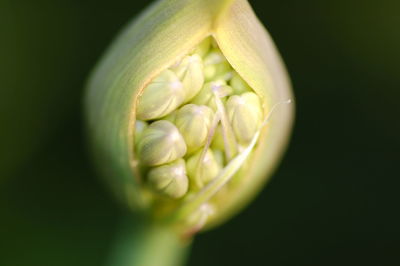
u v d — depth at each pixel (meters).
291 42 0.21
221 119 0.15
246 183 0.16
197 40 0.14
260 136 0.15
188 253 0.21
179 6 0.14
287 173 0.21
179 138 0.15
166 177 0.15
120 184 0.16
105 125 0.15
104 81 0.15
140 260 0.17
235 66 0.14
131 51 0.15
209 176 0.15
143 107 0.15
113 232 0.20
